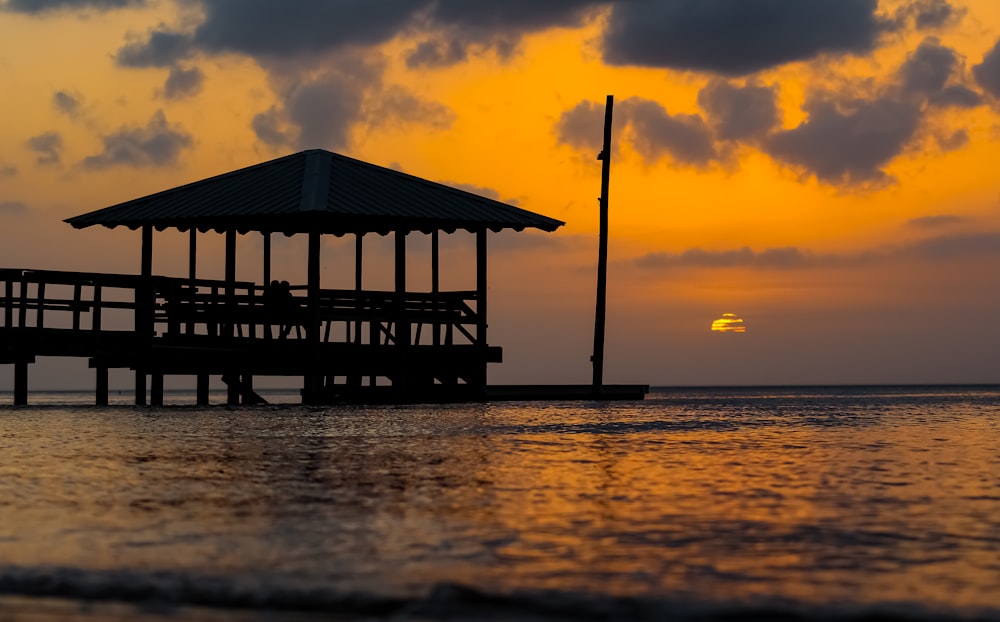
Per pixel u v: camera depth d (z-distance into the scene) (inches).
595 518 446.9
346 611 286.4
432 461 673.0
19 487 539.2
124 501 492.7
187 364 1189.7
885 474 619.5
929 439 924.6
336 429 928.3
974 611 296.0
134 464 645.3
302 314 1218.0
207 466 636.7
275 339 1212.5
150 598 300.0
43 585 315.3
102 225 1238.9
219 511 463.5
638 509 471.8
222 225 1231.5
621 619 282.4
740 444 840.3
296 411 1174.3
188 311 1198.3
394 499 501.0
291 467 633.6
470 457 699.4
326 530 416.8
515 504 485.7
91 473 598.9
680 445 822.5
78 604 289.3
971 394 4188.0
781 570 346.6
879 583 329.4
